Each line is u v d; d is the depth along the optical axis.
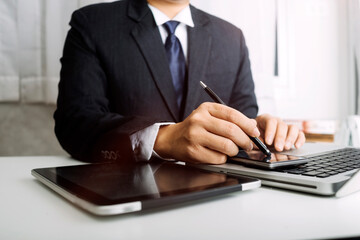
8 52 1.12
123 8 0.93
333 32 1.54
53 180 0.36
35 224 0.25
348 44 1.55
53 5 1.12
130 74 0.85
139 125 0.56
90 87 0.79
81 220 0.26
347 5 1.55
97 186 0.32
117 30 0.88
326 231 0.24
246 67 1.06
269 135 0.58
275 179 0.38
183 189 0.31
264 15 1.33
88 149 0.61
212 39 0.97
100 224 0.25
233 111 0.49
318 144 0.71
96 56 0.86
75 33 0.89
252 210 0.29
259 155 0.47
